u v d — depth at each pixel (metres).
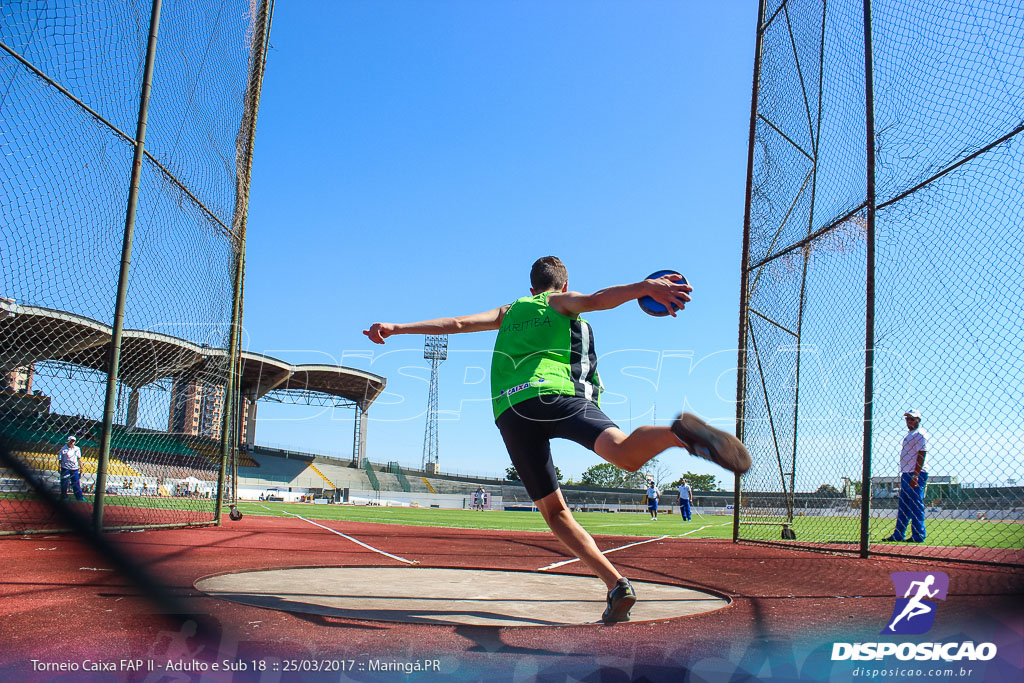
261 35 8.06
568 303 2.61
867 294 5.68
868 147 5.75
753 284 7.60
